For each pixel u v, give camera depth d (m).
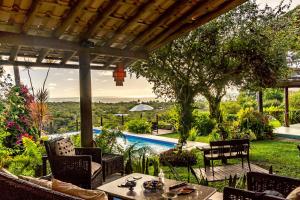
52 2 3.77
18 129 7.14
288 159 7.25
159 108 15.61
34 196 1.79
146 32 4.97
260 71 8.27
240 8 7.96
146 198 3.00
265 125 11.08
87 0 3.69
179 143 7.74
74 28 4.72
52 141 4.49
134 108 16.17
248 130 10.48
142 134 12.90
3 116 6.84
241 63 8.18
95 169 4.46
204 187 3.32
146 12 4.32
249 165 6.19
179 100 8.09
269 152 8.28
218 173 5.88
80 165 4.21
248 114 11.38
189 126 7.96
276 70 8.41
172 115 9.80
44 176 4.34
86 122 5.12
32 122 7.99
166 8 4.23
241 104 16.20
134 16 4.34
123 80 6.64
